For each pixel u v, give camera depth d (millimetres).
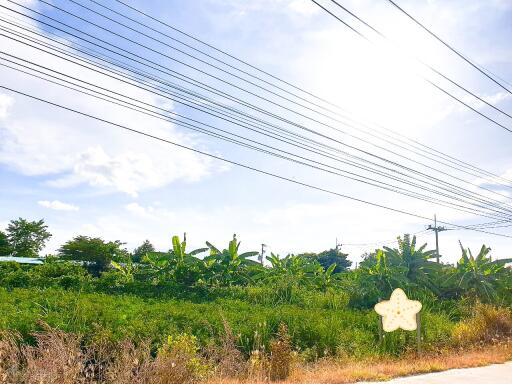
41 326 13352
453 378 10008
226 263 27438
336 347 15414
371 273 24922
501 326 17562
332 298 24531
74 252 44875
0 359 8219
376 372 10477
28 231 62281
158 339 14195
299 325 16875
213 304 20609
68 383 7965
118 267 27859
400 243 26969
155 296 22156
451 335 17250
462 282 25500
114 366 9406
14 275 24500
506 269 28328
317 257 63562
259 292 24812
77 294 20141
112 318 15375
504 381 9656
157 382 8852
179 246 27266
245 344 15031
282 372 11258
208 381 9773
